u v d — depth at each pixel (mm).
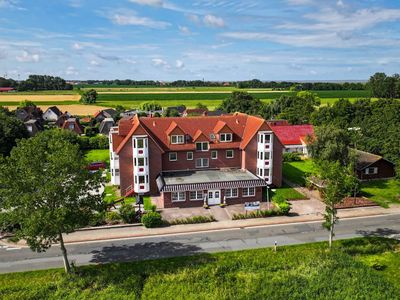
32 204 30781
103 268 35406
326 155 60250
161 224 46812
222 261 36250
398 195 56938
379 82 183875
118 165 61969
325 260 35594
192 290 31234
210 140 60594
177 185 52594
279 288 31281
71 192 31688
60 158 31422
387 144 64875
